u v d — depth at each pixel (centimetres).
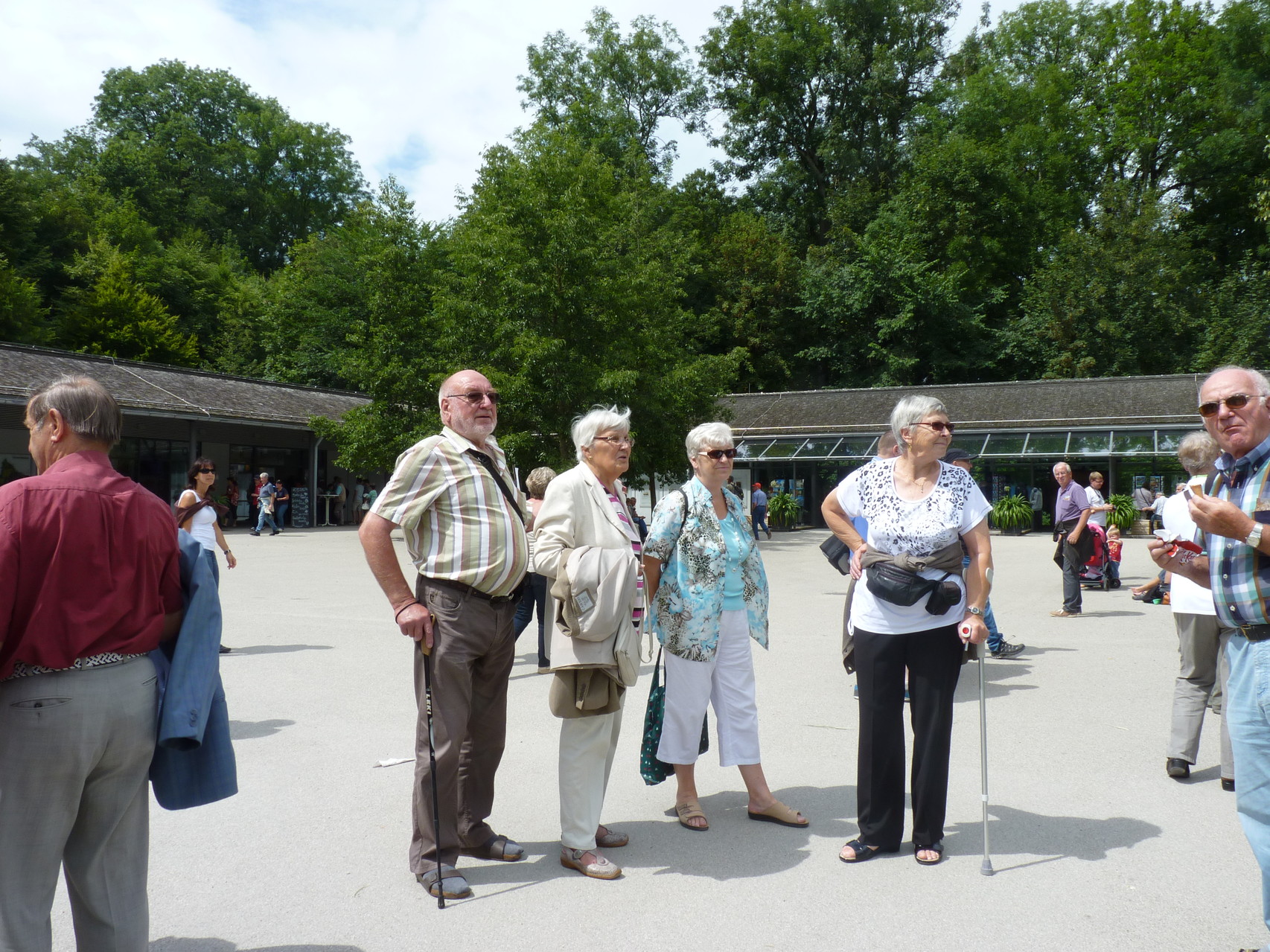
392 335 2688
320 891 363
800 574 1681
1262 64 4303
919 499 399
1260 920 330
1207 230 4538
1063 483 1120
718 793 488
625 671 375
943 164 4525
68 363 2750
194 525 846
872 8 5112
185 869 385
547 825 437
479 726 394
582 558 375
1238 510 282
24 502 243
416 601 366
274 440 3422
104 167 5919
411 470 367
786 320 4672
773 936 321
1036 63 5053
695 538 435
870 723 396
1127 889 357
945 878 370
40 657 239
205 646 271
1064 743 561
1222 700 503
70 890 262
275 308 4956
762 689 723
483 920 336
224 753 278
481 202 2720
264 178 6562
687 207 4772
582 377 2283
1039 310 4266
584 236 2381
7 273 4106
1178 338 4069
